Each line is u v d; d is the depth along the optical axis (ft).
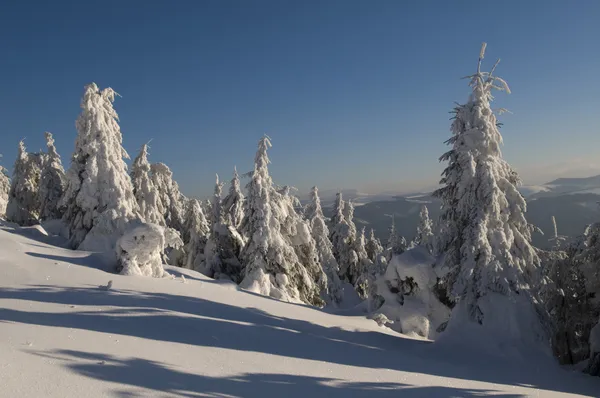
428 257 69.51
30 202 115.85
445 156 56.29
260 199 84.53
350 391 27.81
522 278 51.34
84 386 19.86
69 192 79.87
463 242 54.65
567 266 56.65
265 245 81.61
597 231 52.65
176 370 25.73
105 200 76.54
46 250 58.65
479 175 52.39
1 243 53.98
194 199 110.22
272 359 33.01
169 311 41.52
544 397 33.09
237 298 56.08
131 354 27.25
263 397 24.00
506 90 55.11
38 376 19.71
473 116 54.49
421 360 43.47
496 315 49.90
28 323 30.81
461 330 51.34
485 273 51.37
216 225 97.96
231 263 96.48
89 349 26.55
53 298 40.32
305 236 97.35
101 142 78.28
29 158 117.50
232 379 26.23
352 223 139.95
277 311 54.24
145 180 104.88
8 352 22.36
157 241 57.88
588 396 36.88
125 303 41.91
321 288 100.89
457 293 52.70
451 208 56.08
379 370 35.29
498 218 51.83
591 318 54.70
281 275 82.94
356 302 124.26
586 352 55.01
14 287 42.39
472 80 55.16
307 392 26.20
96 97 79.61
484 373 41.42
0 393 16.93
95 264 57.72
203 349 32.37
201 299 49.60
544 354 46.80
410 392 29.71
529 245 52.60
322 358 36.47
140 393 20.68
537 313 50.14
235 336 38.40
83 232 77.15
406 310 68.33
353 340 47.80
